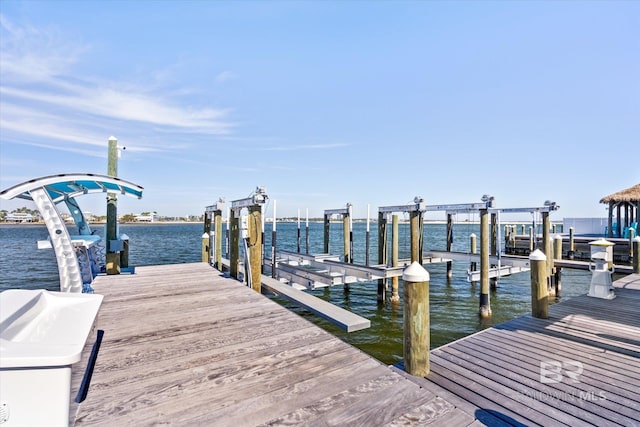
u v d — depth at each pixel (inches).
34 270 569.0
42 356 62.8
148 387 94.1
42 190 169.6
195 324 150.6
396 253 401.7
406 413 83.6
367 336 268.5
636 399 108.5
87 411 82.1
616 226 842.2
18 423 63.1
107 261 284.4
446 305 354.3
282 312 170.2
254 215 242.1
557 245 432.8
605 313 205.5
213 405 85.2
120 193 274.8
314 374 102.6
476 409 102.4
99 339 131.2
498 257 404.2
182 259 717.3
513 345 155.8
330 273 346.0
